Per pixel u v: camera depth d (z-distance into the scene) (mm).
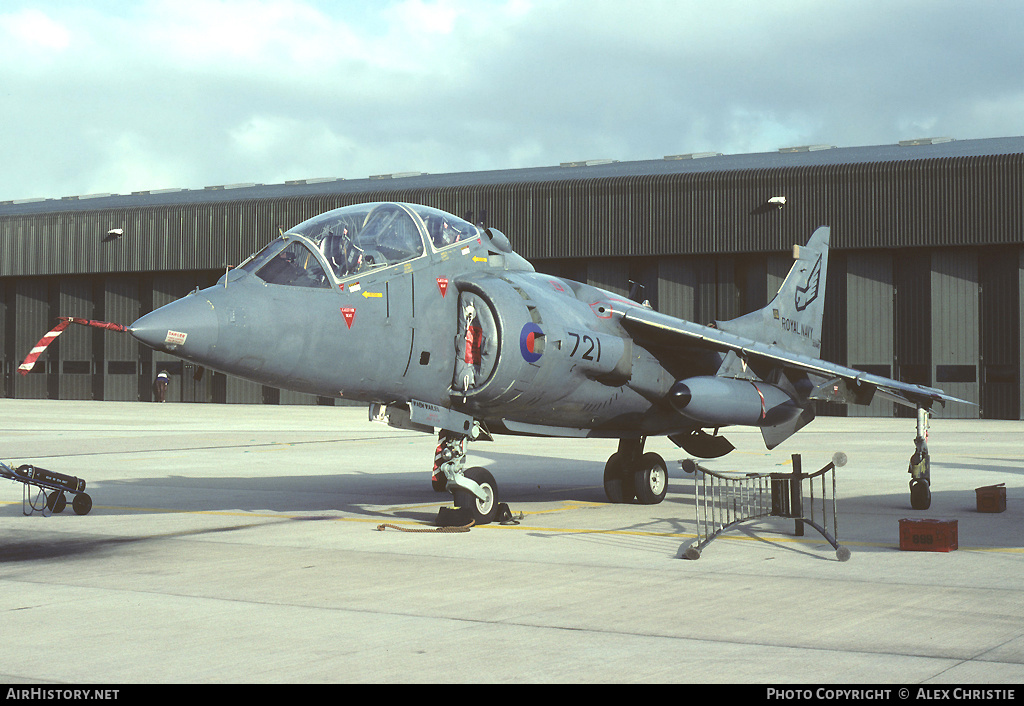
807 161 48594
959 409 45594
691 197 48250
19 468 13430
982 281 45125
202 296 10859
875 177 45000
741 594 8453
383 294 11977
